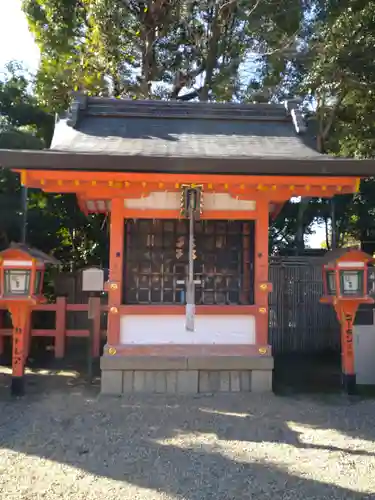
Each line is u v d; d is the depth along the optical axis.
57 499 3.43
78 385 6.90
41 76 12.45
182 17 14.70
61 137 6.55
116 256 6.36
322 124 11.84
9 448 4.41
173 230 6.55
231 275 6.55
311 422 5.23
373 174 5.73
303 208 13.50
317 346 9.46
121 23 13.45
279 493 3.57
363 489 3.63
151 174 5.75
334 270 6.32
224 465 4.05
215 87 14.43
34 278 6.05
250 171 5.66
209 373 6.33
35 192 10.76
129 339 6.34
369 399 6.18
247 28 14.01
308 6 12.91
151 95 14.71
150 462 4.11
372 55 10.24
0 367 8.06
